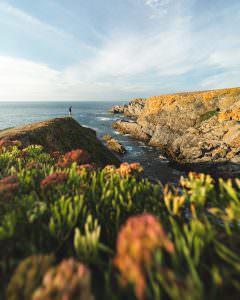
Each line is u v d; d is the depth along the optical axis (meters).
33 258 1.48
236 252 1.86
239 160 21.02
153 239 1.38
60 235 2.16
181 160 25.84
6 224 2.07
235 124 27.12
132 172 3.67
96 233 1.89
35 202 2.39
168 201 2.42
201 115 42.66
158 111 48.81
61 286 1.17
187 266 1.73
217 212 2.23
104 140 39.31
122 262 1.39
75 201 2.50
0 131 21.52
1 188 2.62
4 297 1.44
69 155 4.55
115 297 1.44
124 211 2.63
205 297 1.35
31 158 6.14
